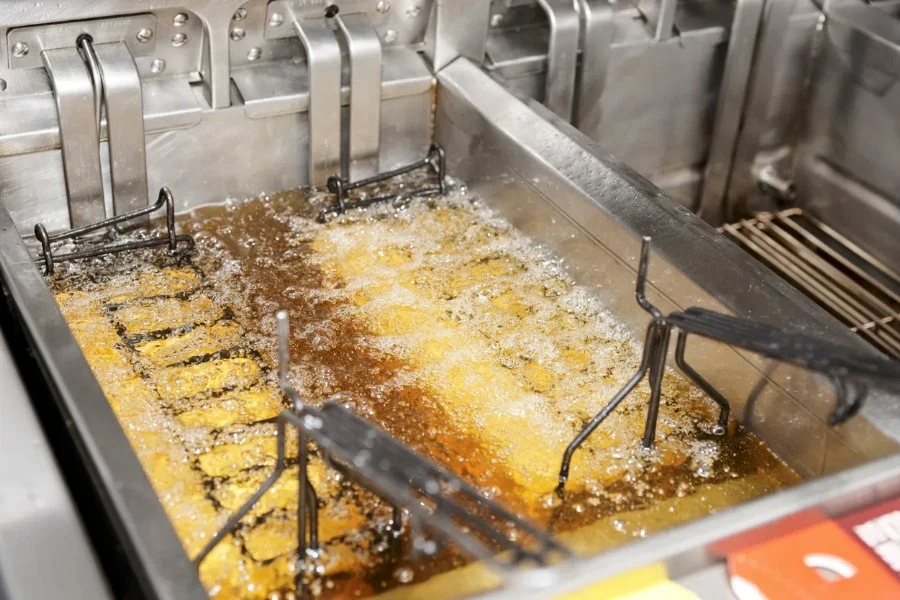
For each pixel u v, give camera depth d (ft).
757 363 3.09
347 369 3.41
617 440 3.19
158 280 3.75
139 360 3.35
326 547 2.74
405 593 2.63
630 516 2.94
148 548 2.19
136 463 2.40
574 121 4.71
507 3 4.53
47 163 3.74
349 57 4.09
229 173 4.17
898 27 4.69
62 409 2.61
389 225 4.17
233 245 3.99
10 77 3.67
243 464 2.98
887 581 2.34
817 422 2.96
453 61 4.43
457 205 4.33
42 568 2.18
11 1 3.43
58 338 2.80
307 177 4.36
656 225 3.47
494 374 3.43
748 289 3.18
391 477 2.11
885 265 4.97
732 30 4.70
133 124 3.74
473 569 2.70
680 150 5.16
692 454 3.15
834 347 2.43
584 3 4.40
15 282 3.02
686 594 2.31
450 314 3.70
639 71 4.75
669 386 3.40
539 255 4.02
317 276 3.85
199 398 3.22
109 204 3.97
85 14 3.57
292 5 4.00
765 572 2.34
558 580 2.02
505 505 2.94
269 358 3.43
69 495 2.35
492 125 4.12
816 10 4.92
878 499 2.51
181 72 4.01
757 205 5.46
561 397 3.35
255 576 2.65
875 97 4.77
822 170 5.21
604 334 3.63
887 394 2.84
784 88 5.10
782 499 2.41
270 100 4.05
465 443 3.15
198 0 3.69
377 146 4.38
